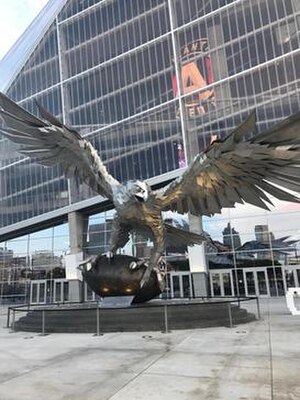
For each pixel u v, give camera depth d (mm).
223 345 8062
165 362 6609
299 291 14836
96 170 12516
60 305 17016
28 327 11727
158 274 12688
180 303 12102
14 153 41969
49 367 6531
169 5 35375
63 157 13078
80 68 39219
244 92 31750
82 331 10812
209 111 32562
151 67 35500
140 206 11922
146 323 10820
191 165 10734
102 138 36750
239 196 10867
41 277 37969
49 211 37875
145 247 31781
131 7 37500
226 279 30219
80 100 38719
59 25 41031
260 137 8945
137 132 35156
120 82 36812
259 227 30188
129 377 5691
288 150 8984
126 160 35156
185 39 34438
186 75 33844
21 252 39688
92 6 39594
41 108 11703
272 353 7129
